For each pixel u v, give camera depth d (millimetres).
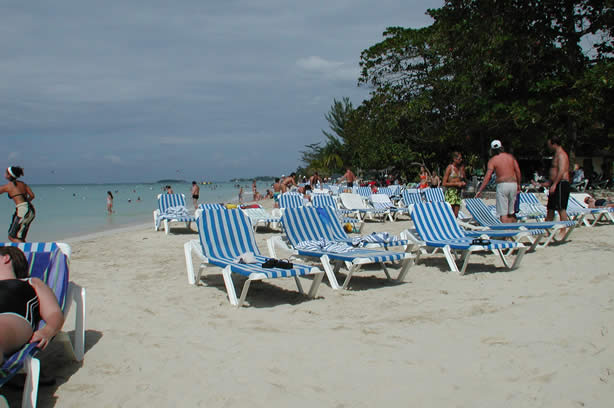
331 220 6875
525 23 18609
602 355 3016
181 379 2975
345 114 57500
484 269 6195
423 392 2686
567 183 8359
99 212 24672
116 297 5160
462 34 20406
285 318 4258
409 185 27422
